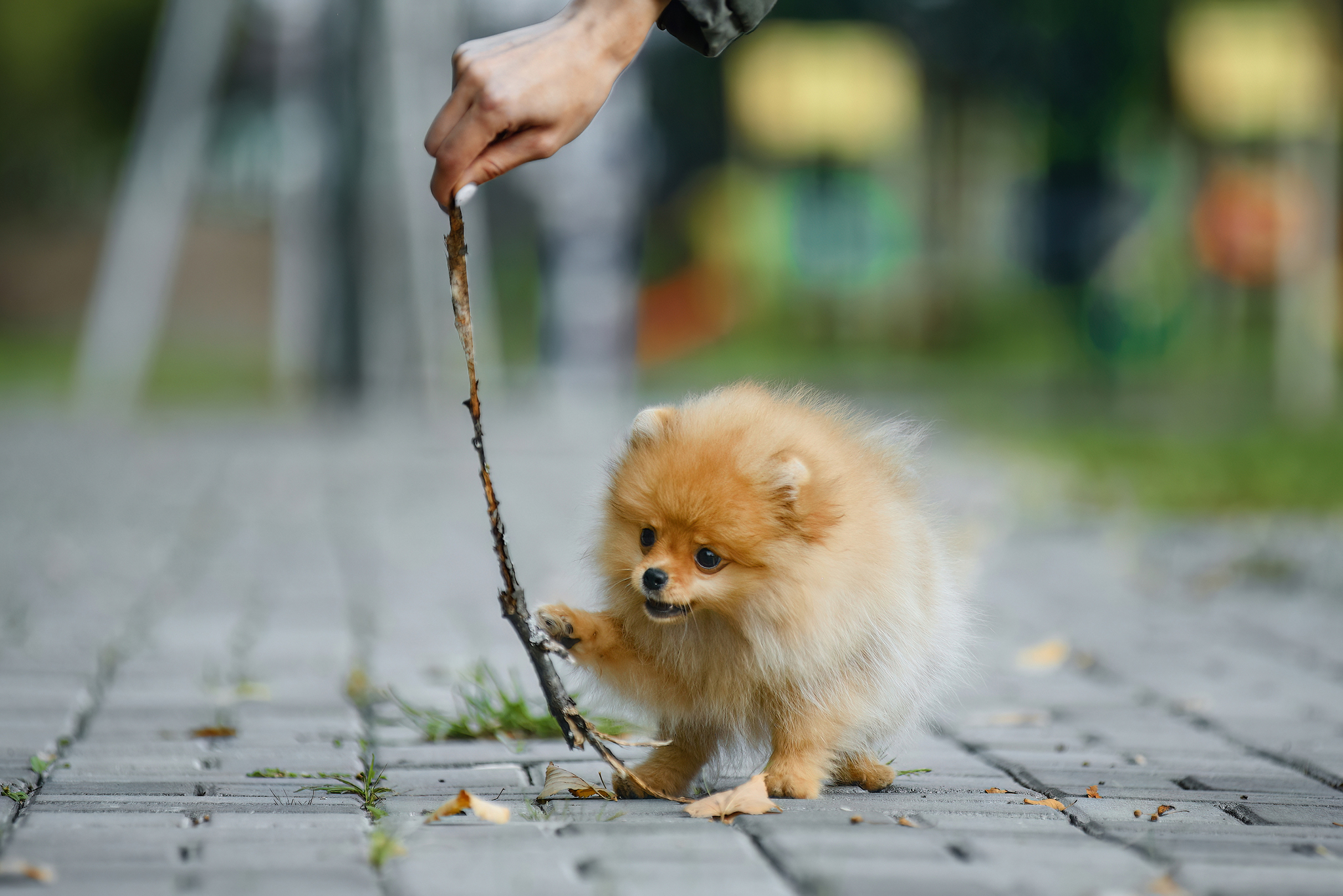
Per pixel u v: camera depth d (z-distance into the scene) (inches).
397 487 598.5
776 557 176.4
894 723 193.6
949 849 157.3
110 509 523.2
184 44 861.8
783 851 153.3
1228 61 1008.2
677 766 192.4
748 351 1446.9
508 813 169.5
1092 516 538.3
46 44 1571.1
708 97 1400.1
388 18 837.2
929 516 207.0
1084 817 176.2
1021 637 334.3
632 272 875.4
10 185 2010.3
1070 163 1247.5
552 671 176.6
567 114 170.4
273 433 808.3
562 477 631.2
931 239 1478.8
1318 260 1063.6
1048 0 1208.8
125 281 889.5
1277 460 684.1
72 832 159.8
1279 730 242.8
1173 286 1195.3
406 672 281.4
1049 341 1459.2
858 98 1245.1
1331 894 142.1
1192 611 369.7
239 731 229.1
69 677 267.3
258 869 145.6
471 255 869.8
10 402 991.0
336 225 884.0
